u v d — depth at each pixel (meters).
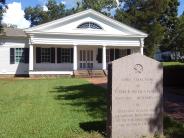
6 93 19.30
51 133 9.16
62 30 34.72
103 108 13.23
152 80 8.75
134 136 8.67
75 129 9.57
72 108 13.33
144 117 8.73
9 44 35.84
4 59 35.88
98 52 37.41
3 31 35.59
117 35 35.81
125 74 8.59
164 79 22.23
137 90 8.66
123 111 8.60
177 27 60.50
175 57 64.00
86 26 35.28
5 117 11.55
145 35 36.44
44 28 34.19
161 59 67.75
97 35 35.38
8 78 33.38
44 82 27.06
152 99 8.77
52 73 35.19
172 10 61.53
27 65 36.19
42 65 36.03
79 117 11.41
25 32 34.12
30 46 34.25
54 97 17.05
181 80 22.36
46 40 34.41
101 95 17.39
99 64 37.53
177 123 10.48
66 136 8.84
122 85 8.57
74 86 22.86
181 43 60.00
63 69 36.53
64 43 34.84
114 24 35.78
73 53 35.78
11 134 9.11
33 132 9.31
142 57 8.67
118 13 55.69
